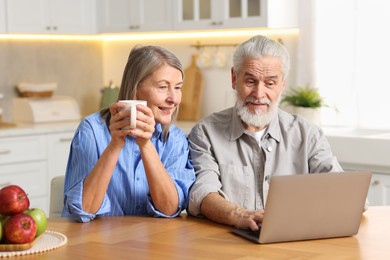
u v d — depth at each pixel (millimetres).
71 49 5918
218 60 5375
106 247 2123
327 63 5012
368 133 4859
